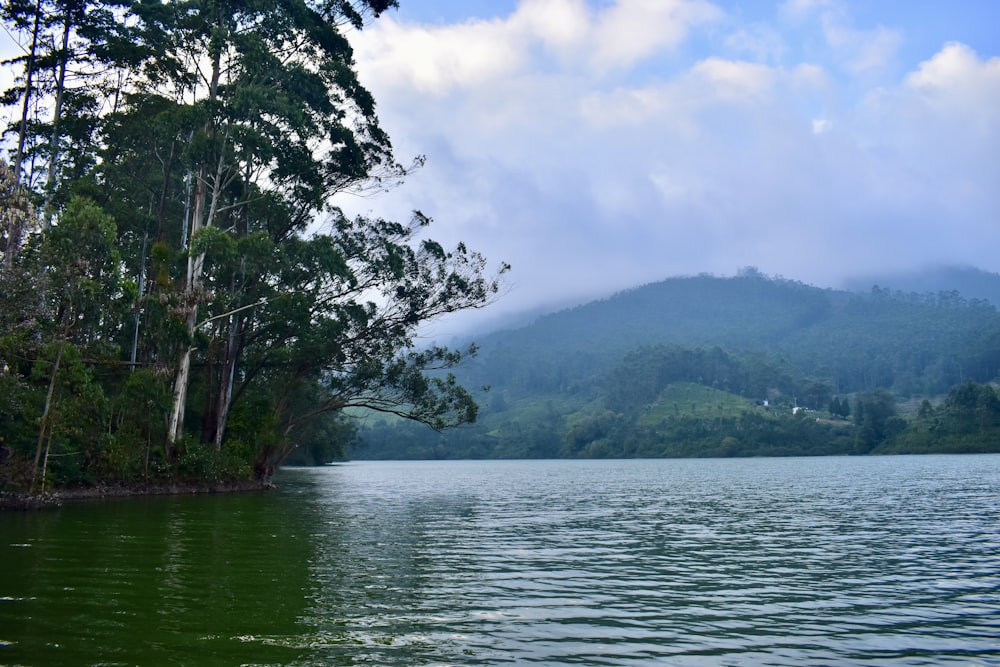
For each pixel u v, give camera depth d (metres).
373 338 46.28
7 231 25.72
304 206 43.31
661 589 12.99
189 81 40.91
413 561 15.89
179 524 22.42
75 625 9.59
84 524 21.80
